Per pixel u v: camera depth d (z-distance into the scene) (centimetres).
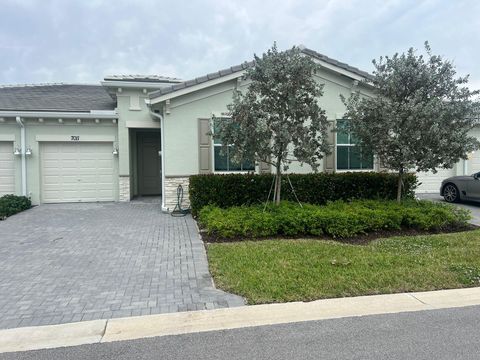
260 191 980
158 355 312
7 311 398
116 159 1330
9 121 1227
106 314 391
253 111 761
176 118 1054
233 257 574
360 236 723
